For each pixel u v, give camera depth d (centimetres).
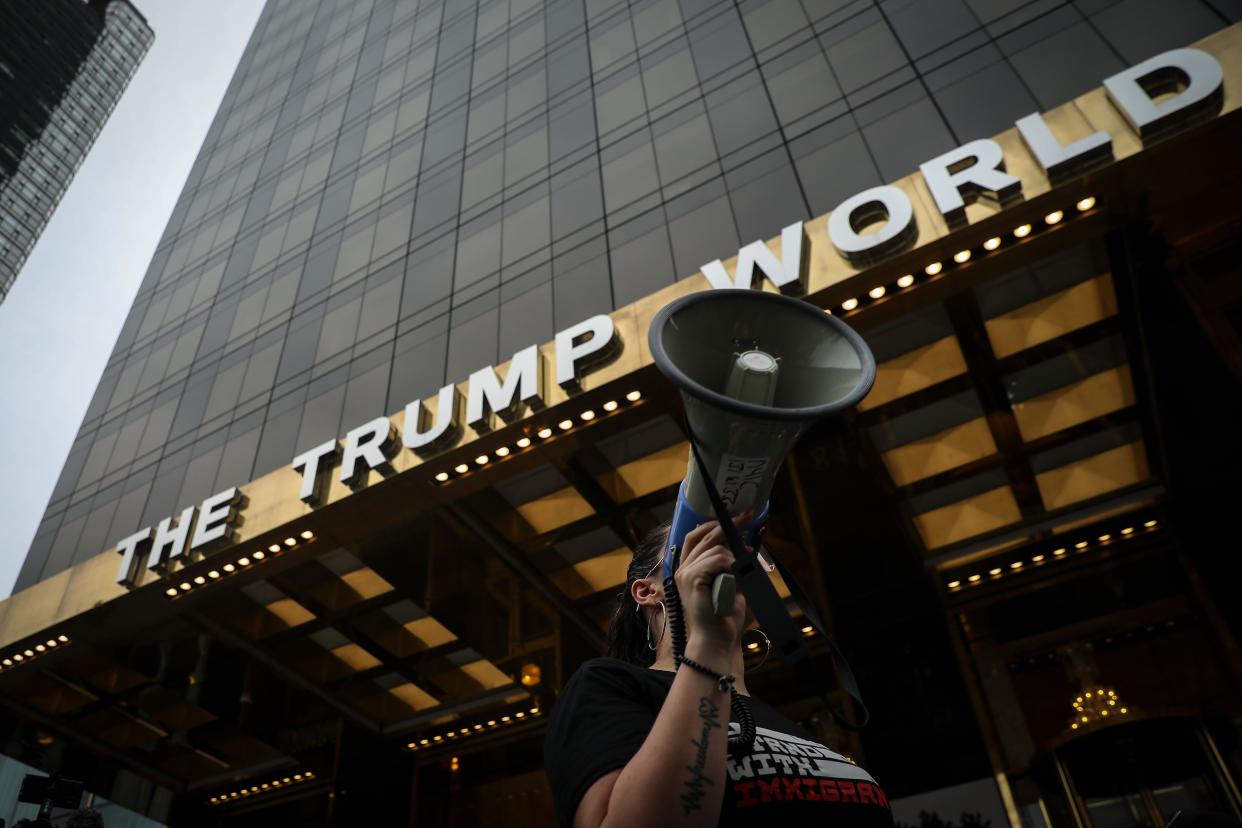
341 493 1184
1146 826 1012
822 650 1291
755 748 131
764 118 1348
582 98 1744
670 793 103
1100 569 1237
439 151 1962
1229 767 1011
